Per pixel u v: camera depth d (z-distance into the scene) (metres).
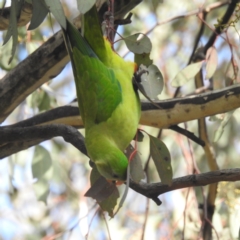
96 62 5.34
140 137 6.06
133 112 5.38
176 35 12.34
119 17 6.63
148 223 10.93
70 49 5.38
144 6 11.91
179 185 5.56
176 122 6.93
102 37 5.39
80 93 5.42
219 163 11.05
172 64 11.90
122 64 5.53
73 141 6.13
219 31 8.91
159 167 5.76
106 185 5.55
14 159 9.97
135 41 5.85
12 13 5.43
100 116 5.28
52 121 7.11
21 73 7.07
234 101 6.67
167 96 11.42
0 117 7.54
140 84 5.66
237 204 8.73
